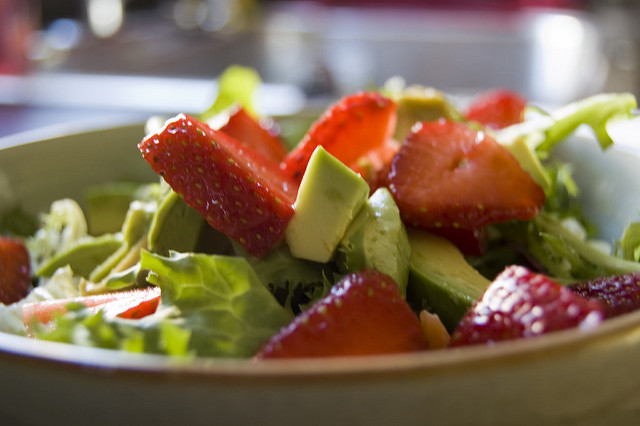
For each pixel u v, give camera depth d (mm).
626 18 1091
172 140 225
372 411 165
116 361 166
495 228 259
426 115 291
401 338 196
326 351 189
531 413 172
